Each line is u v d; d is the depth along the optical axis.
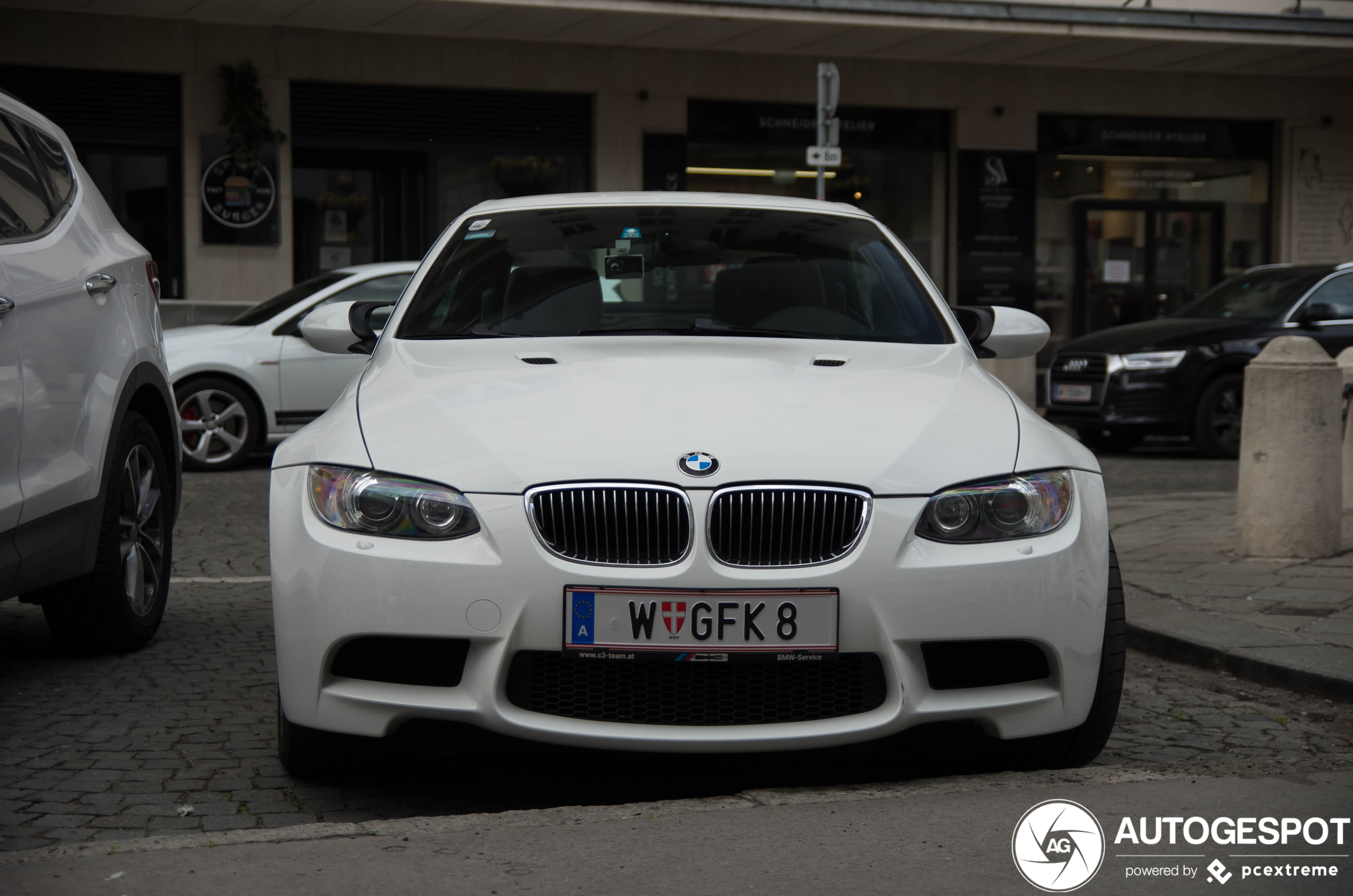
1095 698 3.51
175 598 6.15
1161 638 5.24
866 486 3.29
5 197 4.27
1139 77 18.59
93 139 15.12
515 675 3.26
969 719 3.33
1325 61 17.89
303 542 3.33
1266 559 6.75
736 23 15.59
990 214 18.17
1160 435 13.41
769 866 2.79
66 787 3.53
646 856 2.85
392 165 16.55
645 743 3.22
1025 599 3.32
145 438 5.10
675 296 4.54
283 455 3.60
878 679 3.28
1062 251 18.64
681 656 3.21
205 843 2.93
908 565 3.26
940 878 2.74
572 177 16.88
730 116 17.28
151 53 15.16
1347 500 8.58
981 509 3.35
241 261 15.65
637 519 3.24
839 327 4.45
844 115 17.70
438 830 3.02
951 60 17.77
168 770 3.70
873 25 15.63
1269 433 6.75
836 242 4.89
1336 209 19.33
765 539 3.26
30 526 4.18
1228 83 18.86
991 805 3.20
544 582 3.20
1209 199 19.08
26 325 4.15
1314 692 4.58
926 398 3.76
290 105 15.75
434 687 3.29
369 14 15.06
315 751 3.47
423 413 3.58
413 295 4.58
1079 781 3.42
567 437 3.38
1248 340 12.80
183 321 14.54
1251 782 3.42
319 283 11.61
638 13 14.95
